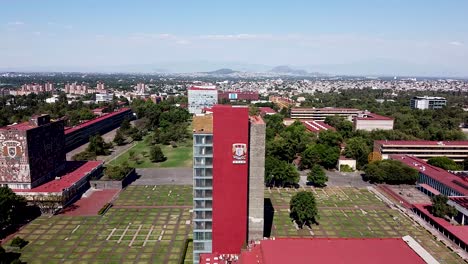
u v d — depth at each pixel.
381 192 182.75
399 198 170.38
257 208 114.75
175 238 128.50
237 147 105.94
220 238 110.69
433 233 134.75
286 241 96.31
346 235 133.25
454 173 188.62
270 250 91.44
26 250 117.69
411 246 94.25
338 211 156.50
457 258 115.94
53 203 149.25
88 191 177.00
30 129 156.75
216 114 104.25
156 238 128.25
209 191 108.88
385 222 145.25
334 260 86.62
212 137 105.88
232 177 107.44
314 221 145.62
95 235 129.75
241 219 109.88
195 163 107.31
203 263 104.62
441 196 144.12
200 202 109.50
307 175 196.62
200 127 109.12
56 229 134.12
